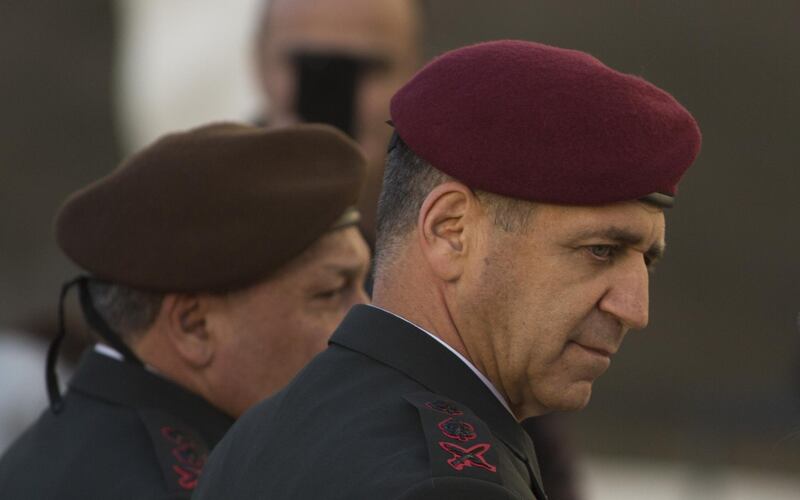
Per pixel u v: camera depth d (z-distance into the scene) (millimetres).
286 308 8086
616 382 31234
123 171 8203
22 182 34031
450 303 6281
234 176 7992
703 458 21594
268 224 7941
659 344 32000
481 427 5859
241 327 8094
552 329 6156
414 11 13109
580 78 6105
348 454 5781
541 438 11156
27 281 31703
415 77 6496
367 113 12617
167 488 7461
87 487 7574
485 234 6172
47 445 7992
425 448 5711
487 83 6156
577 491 11438
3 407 12789
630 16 33094
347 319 6477
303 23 12734
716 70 33344
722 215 33062
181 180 8008
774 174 33125
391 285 6418
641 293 6215
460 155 6121
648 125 6082
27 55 34625
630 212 6113
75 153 34469
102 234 8125
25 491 7770
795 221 33031
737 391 20406
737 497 24016
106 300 8289
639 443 29109
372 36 12648
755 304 32688
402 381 6152
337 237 8188
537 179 6020
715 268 32844
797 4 33250
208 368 8164
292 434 6105
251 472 6137
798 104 33188
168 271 7965
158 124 19422
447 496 5441
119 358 8227
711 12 33219
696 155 6289
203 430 8031
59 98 34594
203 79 18594
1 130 34250
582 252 6137
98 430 7875
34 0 34719
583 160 5996
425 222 6250
